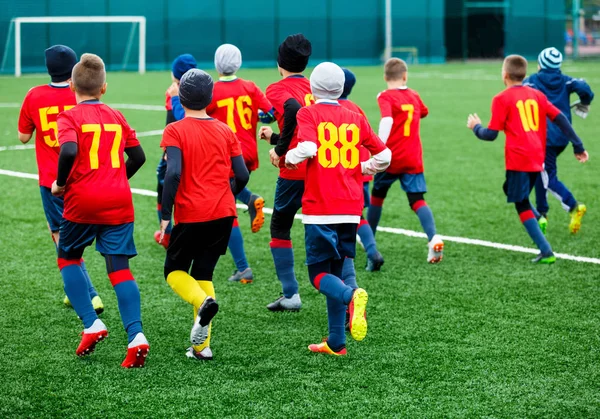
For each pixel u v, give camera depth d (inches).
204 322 188.1
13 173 466.6
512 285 265.9
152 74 1270.9
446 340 213.9
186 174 194.4
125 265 197.2
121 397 177.0
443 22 1555.1
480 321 229.8
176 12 1366.9
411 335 217.9
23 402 174.4
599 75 1151.0
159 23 1362.0
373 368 194.4
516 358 200.8
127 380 186.7
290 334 220.5
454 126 685.9
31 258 295.6
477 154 544.7
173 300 249.6
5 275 274.2
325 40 1464.1
